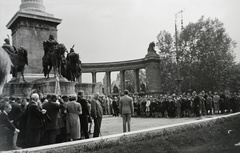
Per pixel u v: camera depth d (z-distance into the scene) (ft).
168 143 35.83
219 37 204.33
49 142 36.35
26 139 35.24
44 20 105.91
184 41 218.38
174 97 99.76
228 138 42.16
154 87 210.38
